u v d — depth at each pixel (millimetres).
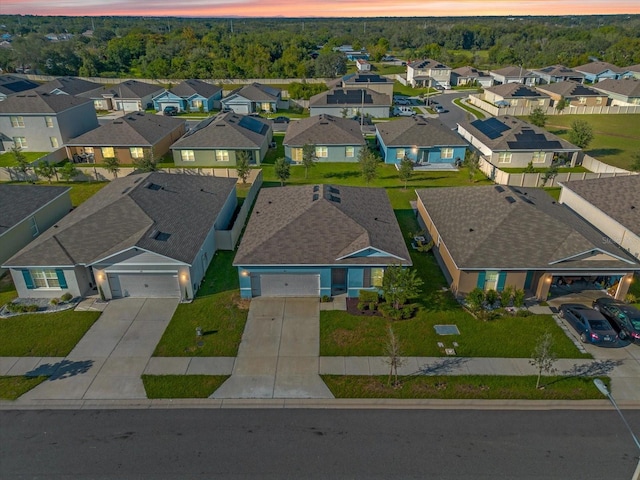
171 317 23750
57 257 24719
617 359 20750
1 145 54656
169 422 17375
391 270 23250
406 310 23547
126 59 122125
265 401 18391
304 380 19516
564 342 21812
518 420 17453
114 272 24562
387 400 18453
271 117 72812
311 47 160125
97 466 15555
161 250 24391
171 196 30734
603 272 24391
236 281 27156
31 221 31016
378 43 163875
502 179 42438
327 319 23625
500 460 15734
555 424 17266
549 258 24484
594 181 35219
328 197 28891
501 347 21516
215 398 18547
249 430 16984
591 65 104625
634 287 26688
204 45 139625
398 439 16578
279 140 59906
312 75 109625
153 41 136000
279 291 25531
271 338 22172
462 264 24438
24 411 17922
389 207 31250
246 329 22828
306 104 79375
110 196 30656
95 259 24656
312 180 44781
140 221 26938
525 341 21922
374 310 24266
